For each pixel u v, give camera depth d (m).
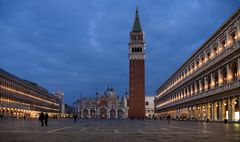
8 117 143.12
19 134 31.95
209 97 93.50
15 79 160.25
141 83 197.62
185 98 130.00
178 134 32.81
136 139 26.31
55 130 41.31
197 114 110.25
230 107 74.88
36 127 51.03
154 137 28.56
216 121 85.62
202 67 103.25
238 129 43.81
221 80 83.19
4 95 141.75
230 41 77.75
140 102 195.50
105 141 24.38
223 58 78.81
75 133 34.59
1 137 27.59
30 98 194.88
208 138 26.94
